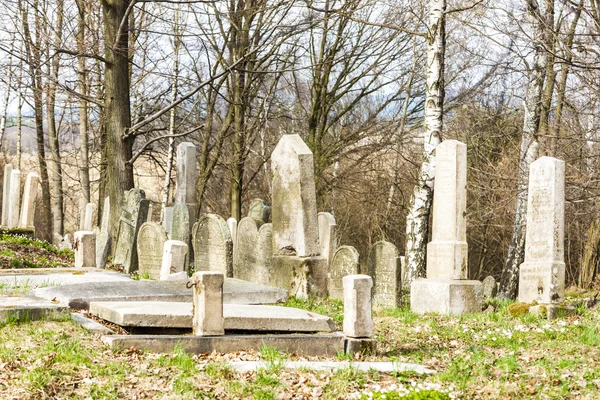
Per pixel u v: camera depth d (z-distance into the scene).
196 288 9.87
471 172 34.78
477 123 34.38
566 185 22.45
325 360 9.82
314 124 37.53
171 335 9.70
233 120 36.25
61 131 46.03
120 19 25.92
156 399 7.84
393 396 7.96
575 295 26.19
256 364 9.12
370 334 10.43
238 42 33.66
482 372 9.62
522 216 26.14
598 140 20.95
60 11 30.92
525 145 24.81
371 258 18.48
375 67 36.91
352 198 40.88
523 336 12.67
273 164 17.52
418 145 39.69
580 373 9.74
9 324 9.86
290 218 17.08
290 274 16.84
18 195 28.59
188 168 25.80
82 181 37.97
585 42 20.66
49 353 8.73
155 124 40.19
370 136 38.47
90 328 9.98
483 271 47.31
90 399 7.71
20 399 7.60
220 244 19.11
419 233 20.28
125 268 22.20
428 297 16.16
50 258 23.45
